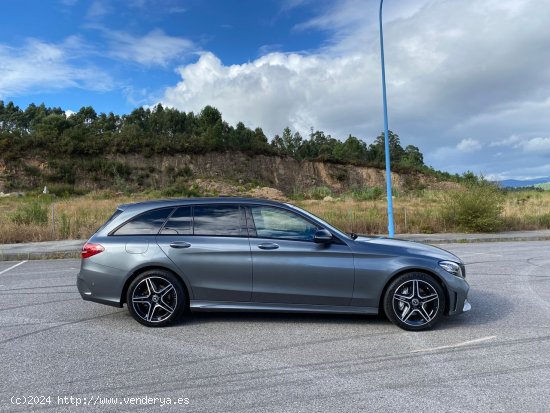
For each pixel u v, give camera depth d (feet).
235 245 18.88
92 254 19.19
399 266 18.45
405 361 15.20
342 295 18.63
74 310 22.13
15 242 51.96
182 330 18.74
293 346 16.74
